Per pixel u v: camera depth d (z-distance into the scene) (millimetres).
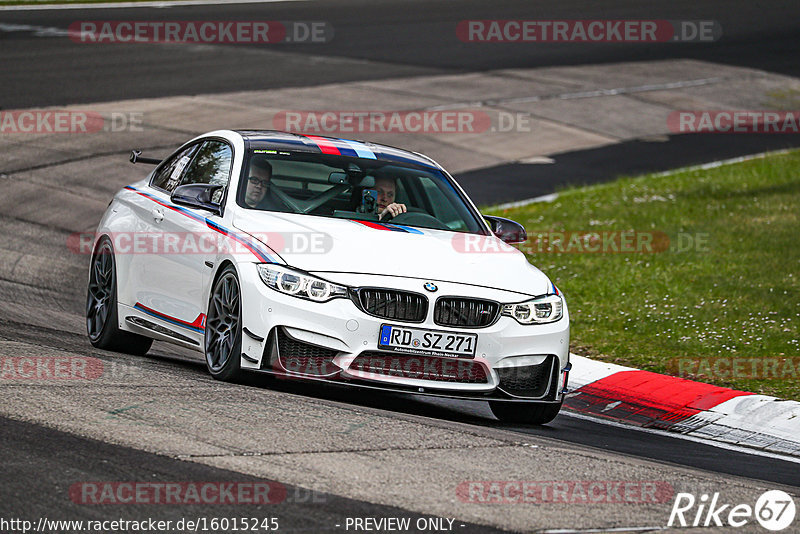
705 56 114688
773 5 149625
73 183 58031
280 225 25000
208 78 88438
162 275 27297
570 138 79625
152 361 27656
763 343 35500
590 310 39906
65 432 18406
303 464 17797
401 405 26188
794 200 60219
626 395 30172
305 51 104500
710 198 61094
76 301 38094
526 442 21469
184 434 18859
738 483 20422
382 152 29609
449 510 16297
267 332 23219
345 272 23500
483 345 23828
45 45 97938
